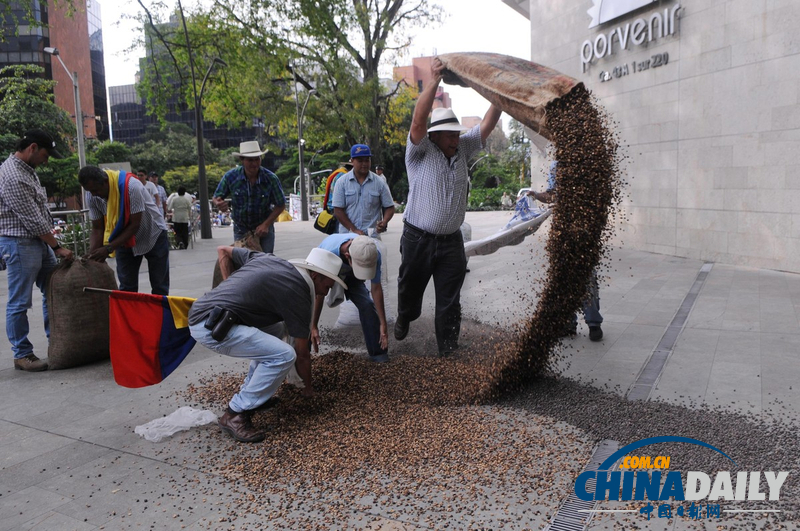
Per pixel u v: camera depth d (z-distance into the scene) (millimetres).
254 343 3266
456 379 4156
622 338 5344
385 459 3004
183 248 14547
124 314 3643
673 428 3260
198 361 4980
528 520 2447
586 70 12680
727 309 6309
